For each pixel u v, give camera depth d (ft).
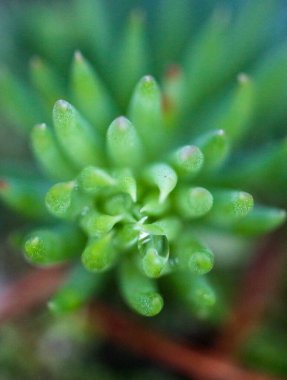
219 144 0.16
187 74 0.20
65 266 0.20
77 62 0.17
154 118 0.17
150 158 0.17
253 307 0.21
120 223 0.15
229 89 0.21
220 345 0.21
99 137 0.17
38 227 0.18
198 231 0.17
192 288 0.16
